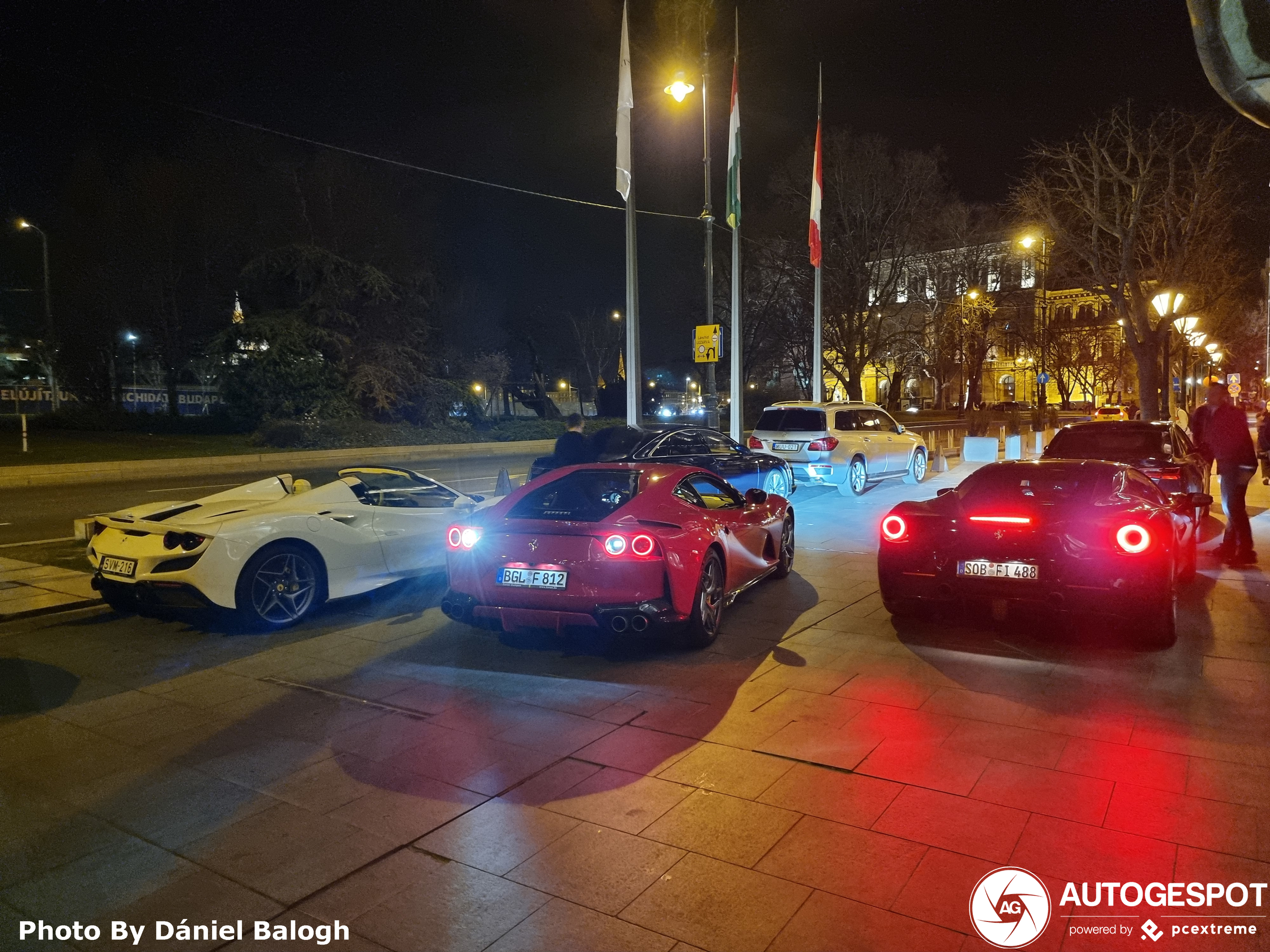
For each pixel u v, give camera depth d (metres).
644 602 5.45
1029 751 4.11
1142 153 25.30
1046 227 27.59
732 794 3.73
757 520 7.34
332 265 31.17
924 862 3.13
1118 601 5.51
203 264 32.31
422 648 6.15
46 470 19.91
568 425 11.52
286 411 29.86
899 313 37.44
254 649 6.18
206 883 3.09
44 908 2.95
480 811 3.62
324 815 3.60
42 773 4.06
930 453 25.50
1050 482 6.68
